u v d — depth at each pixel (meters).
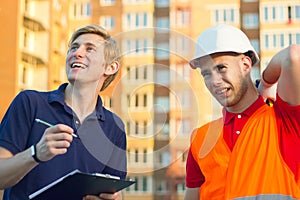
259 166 1.96
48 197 1.71
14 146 1.86
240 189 1.96
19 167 1.67
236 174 1.99
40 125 1.91
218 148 2.07
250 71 2.09
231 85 2.00
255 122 2.04
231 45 2.00
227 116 2.11
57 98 1.96
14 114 1.92
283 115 2.01
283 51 1.88
